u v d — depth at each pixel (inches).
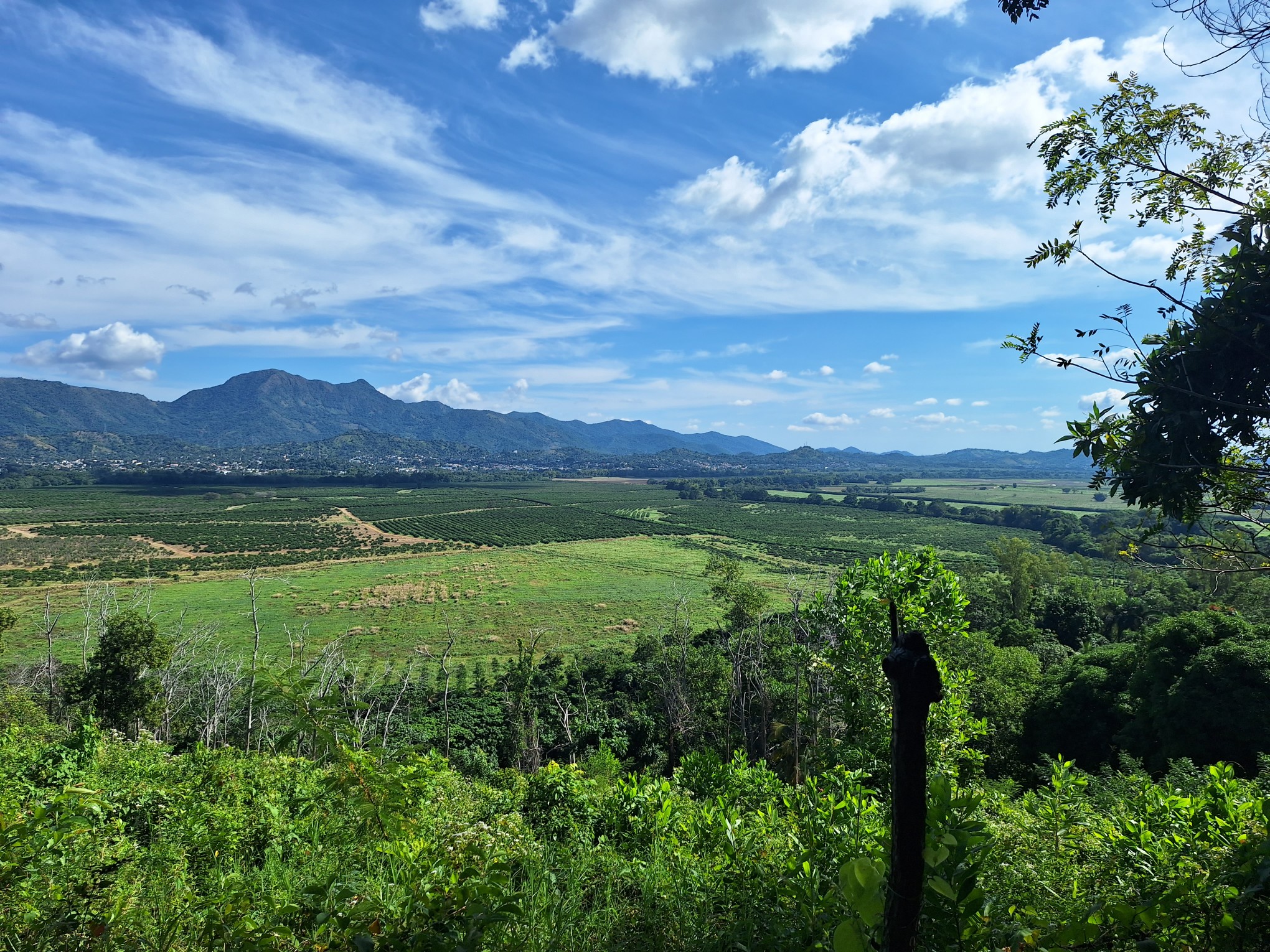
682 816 227.3
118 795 259.4
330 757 164.7
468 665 1865.2
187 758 371.6
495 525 5452.8
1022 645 1268.5
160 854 210.2
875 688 295.4
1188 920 108.5
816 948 124.6
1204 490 134.2
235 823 240.8
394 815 160.4
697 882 169.9
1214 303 128.8
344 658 1514.5
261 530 4913.9
